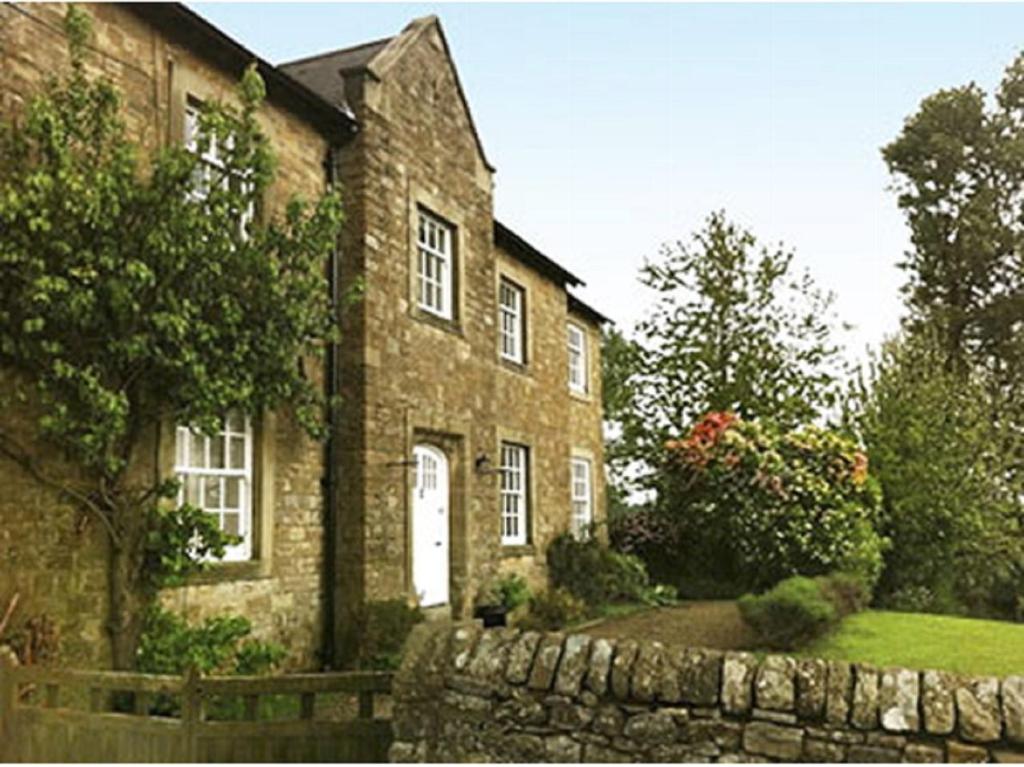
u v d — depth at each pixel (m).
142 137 7.08
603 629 10.59
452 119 11.30
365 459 8.86
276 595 8.05
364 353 8.97
